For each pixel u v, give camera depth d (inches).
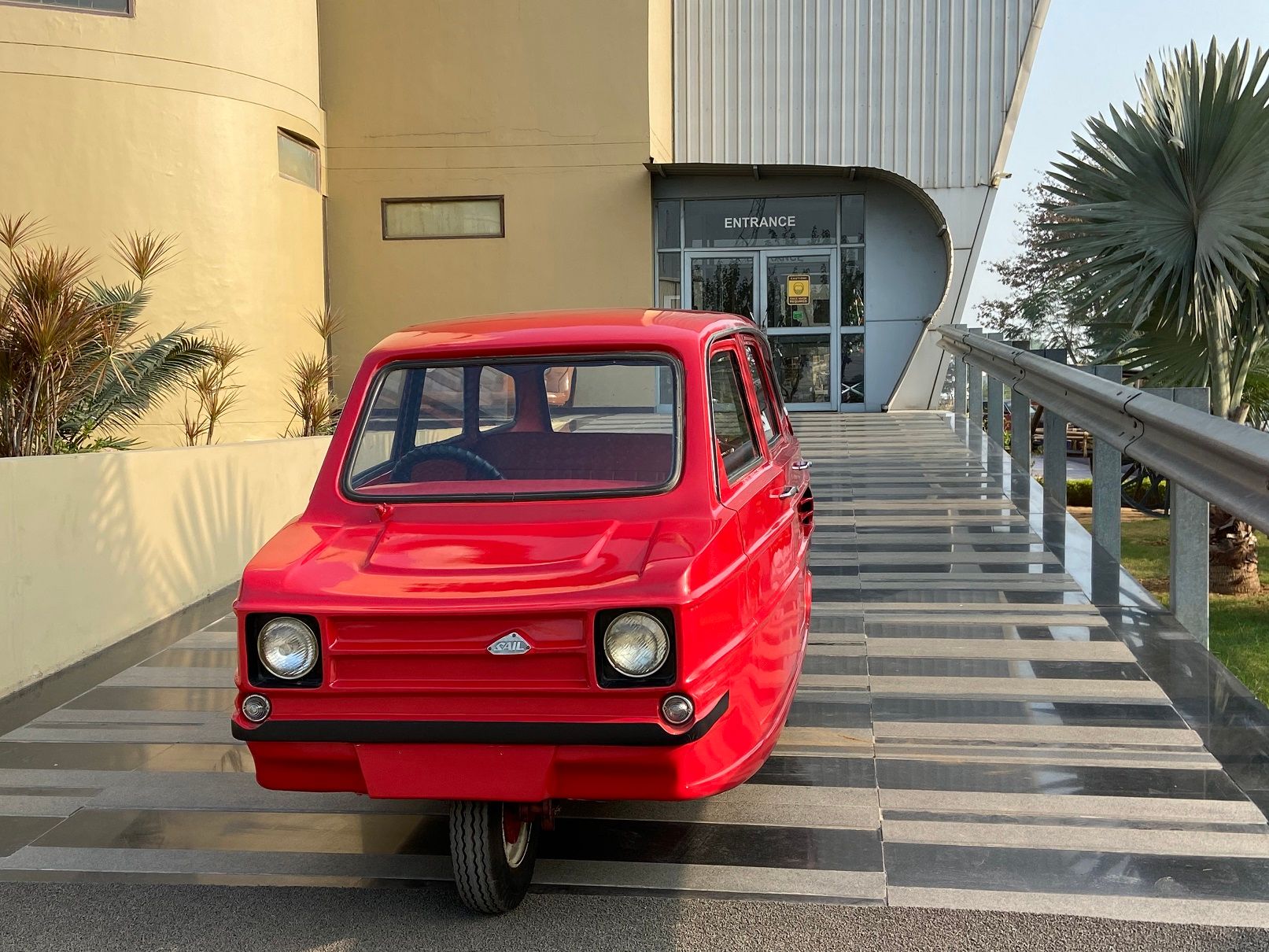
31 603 241.6
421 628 131.2
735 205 684.1
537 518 149.6
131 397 344.5
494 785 130.3
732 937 136.3
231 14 493.0
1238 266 347.9
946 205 692.7
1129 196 388.5
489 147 627.2
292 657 134.1
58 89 447.8
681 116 714.2
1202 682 212.4
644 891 147.9
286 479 363.9
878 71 697.0
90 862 159.5
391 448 164.1
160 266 408.2
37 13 442.9
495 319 183.2
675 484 150.0
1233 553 511.2
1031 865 150.2
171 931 141.3
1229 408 401.1
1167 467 213.9
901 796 171.5
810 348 690.2
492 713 130.0
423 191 630.5
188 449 307.7
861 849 156.3
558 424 159.6
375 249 634.2
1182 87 378.3
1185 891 142.3
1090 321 425.4
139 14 462.6
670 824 166.1
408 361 166.6
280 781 138.1
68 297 291.7
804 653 212.5
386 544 146.8
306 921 143.3
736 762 138.5
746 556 148.2
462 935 138.8
